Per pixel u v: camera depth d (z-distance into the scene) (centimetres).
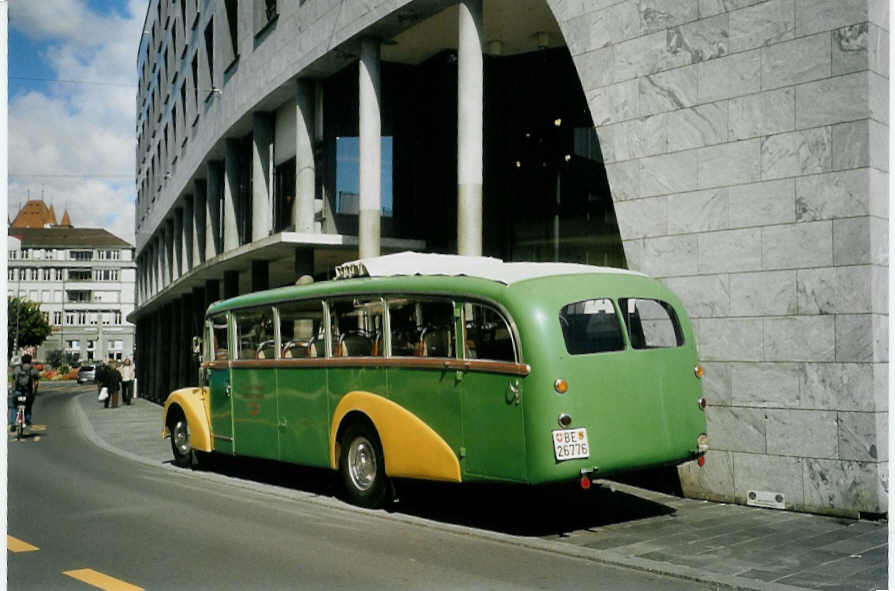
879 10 888
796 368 910
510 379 798
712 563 688
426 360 891
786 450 916
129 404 3556
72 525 858
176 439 1418
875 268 867
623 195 1072
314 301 1072
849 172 878
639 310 863
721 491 971
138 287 5450
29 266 9762
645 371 844
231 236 2481
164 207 3769
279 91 2017
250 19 2188
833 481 880
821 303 894
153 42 4334
